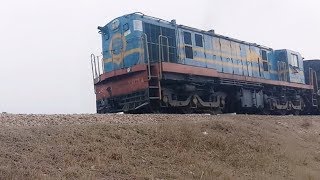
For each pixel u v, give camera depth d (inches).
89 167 333.4
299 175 464.4
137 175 337.1
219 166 422.3
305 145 645.3
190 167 398.3
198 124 543.8
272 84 964.0
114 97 693.3
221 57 861.8
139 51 691.4
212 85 786.8
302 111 1159.0
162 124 492.7
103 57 768.9
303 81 1153.4
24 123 418.9
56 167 315.0
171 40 746.2
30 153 328.5
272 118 768.3
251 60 965.8
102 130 425.1
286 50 1085.8
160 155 409.7
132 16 707.4
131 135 435.2
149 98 633.6
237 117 682.2
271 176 433.1
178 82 697.6
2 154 311.6
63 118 461.1
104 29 770.2
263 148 534.0
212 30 862.5
